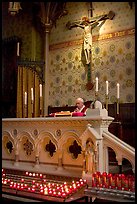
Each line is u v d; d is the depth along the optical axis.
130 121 10.70
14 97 13.41
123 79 11.34
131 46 11.20
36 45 13.94
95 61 12.19
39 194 4.87
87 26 12.23
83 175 5.27
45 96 13.48
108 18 11.76
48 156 6.30
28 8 14.21
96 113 5.46
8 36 14.95
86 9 12.67
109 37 11.84
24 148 6.75
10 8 11.50
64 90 13.13
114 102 11.45
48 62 13.74
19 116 13.02
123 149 5.10
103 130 5.39
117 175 4.89
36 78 13.43
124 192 4.41
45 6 13.49
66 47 13.23
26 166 6.55
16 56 13.59
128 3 11.38
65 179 5.77
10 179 6.03
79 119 5.57
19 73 13.24
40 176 6.06
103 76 11.90
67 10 13.31
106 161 5.29
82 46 12.62
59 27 13.57
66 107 12.73
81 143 5.55
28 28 14.10
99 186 4.75
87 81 12.30
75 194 4.78
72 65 12.95
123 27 11.48
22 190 5.13
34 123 6.45
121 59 11.45
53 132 6.16
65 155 6.02
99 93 11.96
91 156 5.24
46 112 13.38
